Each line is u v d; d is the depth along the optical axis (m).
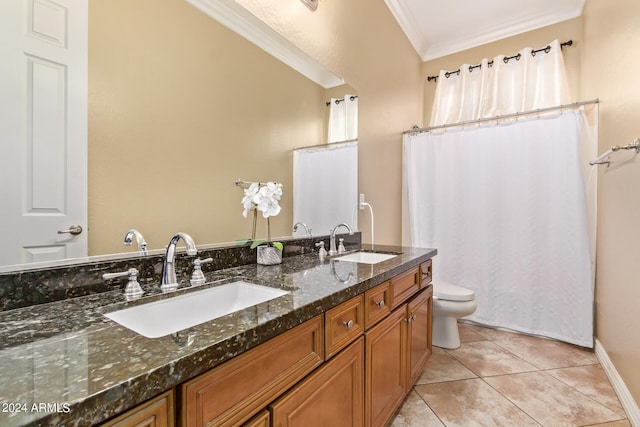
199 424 0.55
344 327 1.02
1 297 0.74
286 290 0.97
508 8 2.82
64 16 0.86
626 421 1.49
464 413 1.57
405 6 2.80
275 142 1.61
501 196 2.62
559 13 2.86
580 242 2.30
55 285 0.82
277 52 1.60
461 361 2.10
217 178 1.32
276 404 0.73
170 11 1.13
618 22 1.79
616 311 1.79
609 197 1.94
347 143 2.17
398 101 2.95
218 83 1.32
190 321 0.92
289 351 0.78
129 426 0.45
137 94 1.04
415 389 1.78
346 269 1.30
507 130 2.61
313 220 1.88
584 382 1.83
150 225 1.08
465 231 2.77
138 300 0.85
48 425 0.37
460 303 2.21
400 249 2.01
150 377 0.47
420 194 2.96
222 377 0.60
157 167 1.10
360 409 1.12
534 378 1.88
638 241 1.49
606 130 2.02
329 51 1.96
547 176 2.44
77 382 0.44
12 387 0.42
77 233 0.89
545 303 2.46
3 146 0.76
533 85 2.91
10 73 0.76
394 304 1.40
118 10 0.98
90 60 0.92
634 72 1.56
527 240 2.51
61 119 0.86
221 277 1.14
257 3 1.47
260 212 1.52
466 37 3.24
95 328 0.65
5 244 0.76
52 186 0.84
